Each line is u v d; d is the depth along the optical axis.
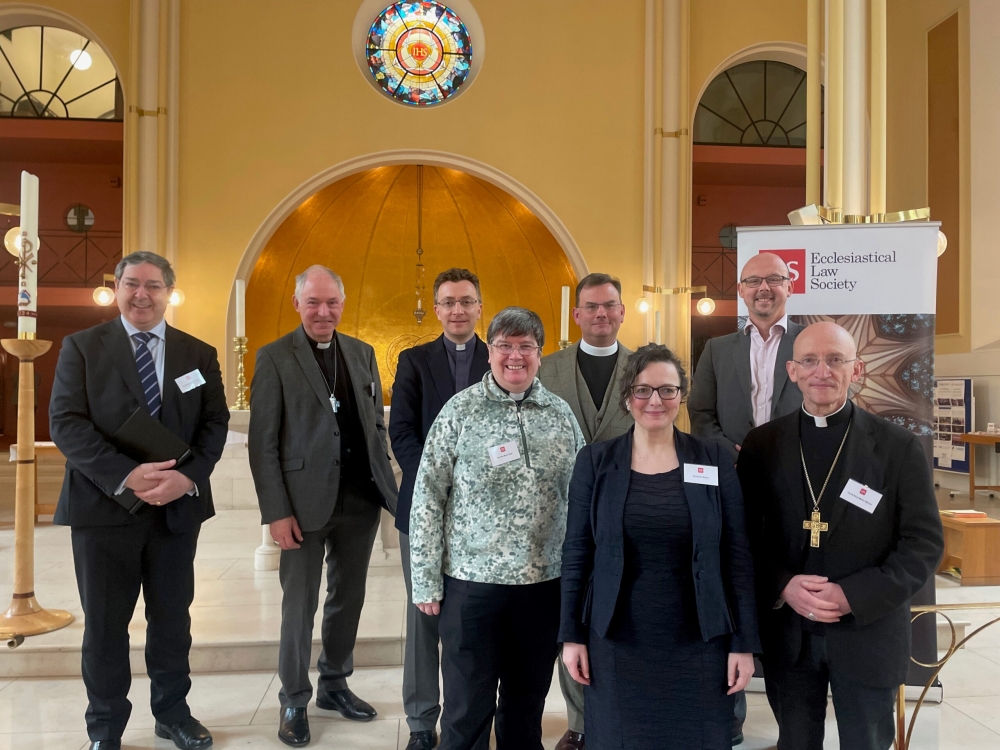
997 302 7.24
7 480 6.95
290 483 2.46
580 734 2.38
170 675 2.38
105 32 7.93
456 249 9.76
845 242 2.57
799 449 1.86
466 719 1.89
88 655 2.22
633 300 8.41
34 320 3.43
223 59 8.02
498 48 8.34
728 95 10.50
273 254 8.98
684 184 8.34
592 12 8.43
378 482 2.62
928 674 2.71
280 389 2.49
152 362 2.34
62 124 9.03
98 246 10.40
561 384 2.40
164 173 7.81
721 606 1.69
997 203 7.20
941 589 4.36
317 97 8.12
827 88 3.14
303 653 2.48
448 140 8.27
